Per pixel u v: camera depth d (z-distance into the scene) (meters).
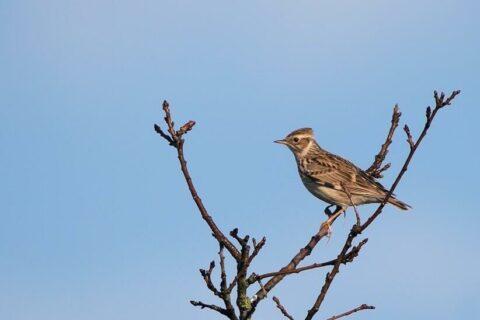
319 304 11.84
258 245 11.77
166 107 12.11
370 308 12.48
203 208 12.27
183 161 12.27
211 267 11.95
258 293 12.23
